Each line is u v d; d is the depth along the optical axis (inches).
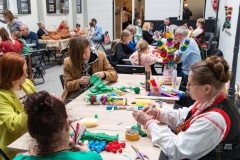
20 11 269.0
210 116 42.6
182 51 94.9
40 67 205.2
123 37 163.8
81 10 417.1
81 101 79.7
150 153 50.1
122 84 98.1
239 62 153.6
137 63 136.8
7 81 63.9
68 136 35.9
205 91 44.5
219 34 338.0
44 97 34.2
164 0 390.0
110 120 65.4
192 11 386.0
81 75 95.4
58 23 347.3
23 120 58.7
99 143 52.7
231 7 219.3
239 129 44.9
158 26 372.2
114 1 419.8
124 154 49.7
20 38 197.6
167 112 60.3
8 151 63.4
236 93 104.1
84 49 89.5
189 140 43.5
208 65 44.3
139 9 412.2
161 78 98.7
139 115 55.8
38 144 33.7
